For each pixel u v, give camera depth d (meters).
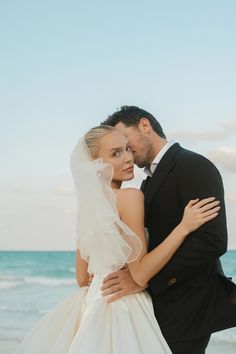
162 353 3.09
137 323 3.20
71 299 3.47
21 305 18.20
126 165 3.42
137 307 3.27
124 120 3.65
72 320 3.36
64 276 26.22
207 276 3.36
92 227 3.31
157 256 3.23
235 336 11.53
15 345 11.74
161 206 3.42
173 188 3.40
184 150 3.51
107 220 3.26
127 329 3.15
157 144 3.64
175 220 3.40
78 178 3.38
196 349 3.31
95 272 3.39
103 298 3.29
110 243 3.26
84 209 3.35
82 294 3.46
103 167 3.34
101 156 3.42
